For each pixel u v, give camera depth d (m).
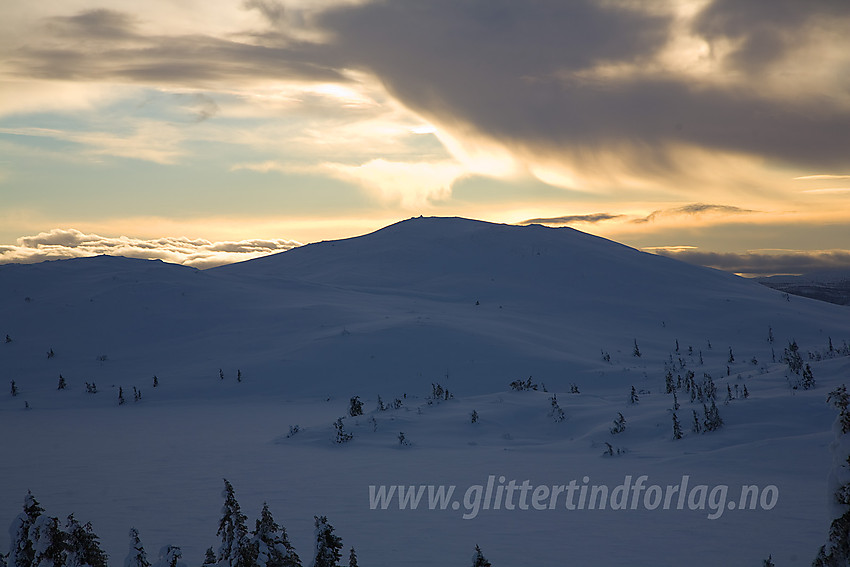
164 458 40.56
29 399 74.69
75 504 28.77
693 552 19.81
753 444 34.38
